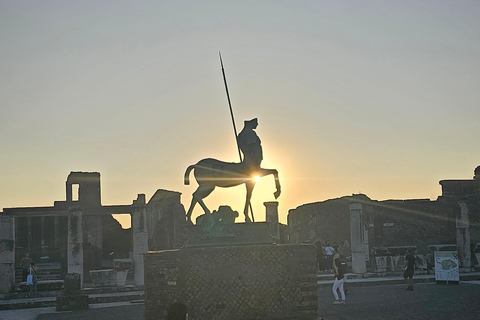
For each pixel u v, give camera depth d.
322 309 23.55
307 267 19.88
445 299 25.78
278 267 19.75
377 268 35.62
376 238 47.41
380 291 29.81
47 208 50.59
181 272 19.39
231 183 21.02
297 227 54.91
